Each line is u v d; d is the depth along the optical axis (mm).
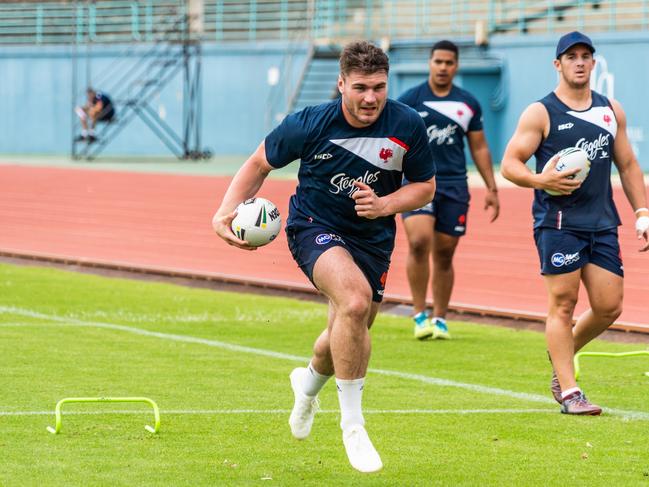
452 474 19391
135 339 33000
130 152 133750
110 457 20109
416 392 26344
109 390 25844
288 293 44469
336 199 19922
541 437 22016
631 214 62312
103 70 134750
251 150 126938
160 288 45156
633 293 42188
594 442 21641
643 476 19281
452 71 34094
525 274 47781
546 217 24484
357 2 124250
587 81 24328
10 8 146750
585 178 24000
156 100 131875
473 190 79688
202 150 129500
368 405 24875
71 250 57062
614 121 24500
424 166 20109
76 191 85250
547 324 24781
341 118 19609
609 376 28422
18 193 84312
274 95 124625
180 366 29016
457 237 34031
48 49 137500
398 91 107750
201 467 19625
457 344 33219
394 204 19609
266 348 31984
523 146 24375
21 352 30422
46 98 138000
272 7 130625
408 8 121562
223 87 127938
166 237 61219
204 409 24172
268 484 18688
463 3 115062
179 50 132500
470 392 26375
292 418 20922
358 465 18156
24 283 45531
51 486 18219
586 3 106562
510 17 114938
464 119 34219
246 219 20141
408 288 44375
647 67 97062
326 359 19969
